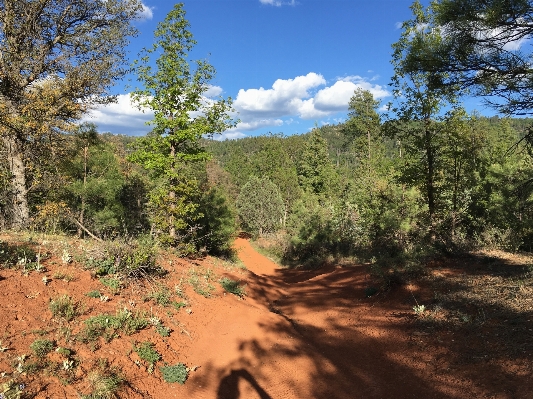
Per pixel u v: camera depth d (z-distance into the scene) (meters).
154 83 13.68
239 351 7.05
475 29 7.02
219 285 11.09
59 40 14.52
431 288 9.33
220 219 20.86
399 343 7.07
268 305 11.73
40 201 15.52
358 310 9.74
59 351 4.41
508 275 8.96
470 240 14.30
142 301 7.11
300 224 29.20
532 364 4.91
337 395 5.59
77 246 8.33
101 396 4.09
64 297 5.46
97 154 20.58
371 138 43.47
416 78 12.39
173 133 14.17
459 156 13.98
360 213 24.55
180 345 6.43
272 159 65.88
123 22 15.26
